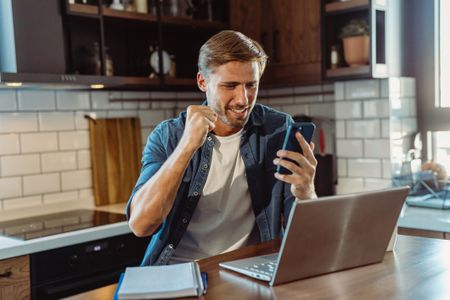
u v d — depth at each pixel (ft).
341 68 9.45
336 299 3.60
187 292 3.70
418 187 8.98
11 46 7.72
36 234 7.58
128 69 10.44
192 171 5.62
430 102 10.03
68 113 9.68
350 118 9.86
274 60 10.68
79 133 9.84
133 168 10.51
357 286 3.87
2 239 7.38
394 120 9.47
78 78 8.20
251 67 5.03
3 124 8.85
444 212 8.15
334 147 10.50
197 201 5.61
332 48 9.66
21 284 7.08
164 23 9.75
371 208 4.23
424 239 5.34
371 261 4.45
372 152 9.58
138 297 3.68
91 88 9.62
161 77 9.75
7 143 8.91
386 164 9.40
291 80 10.49
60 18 8.27
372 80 9.50
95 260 7.92
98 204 9.99
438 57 10.02
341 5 9.34
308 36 10.13
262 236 5.74
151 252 5.57
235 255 4.82
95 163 9.97
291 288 3.87
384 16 9.34
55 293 7.30
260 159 5.80
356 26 9.25
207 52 5.14
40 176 9.31
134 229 4.94
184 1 10.34
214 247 5.67
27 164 9.15
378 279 4.02
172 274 4.06
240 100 5.05
